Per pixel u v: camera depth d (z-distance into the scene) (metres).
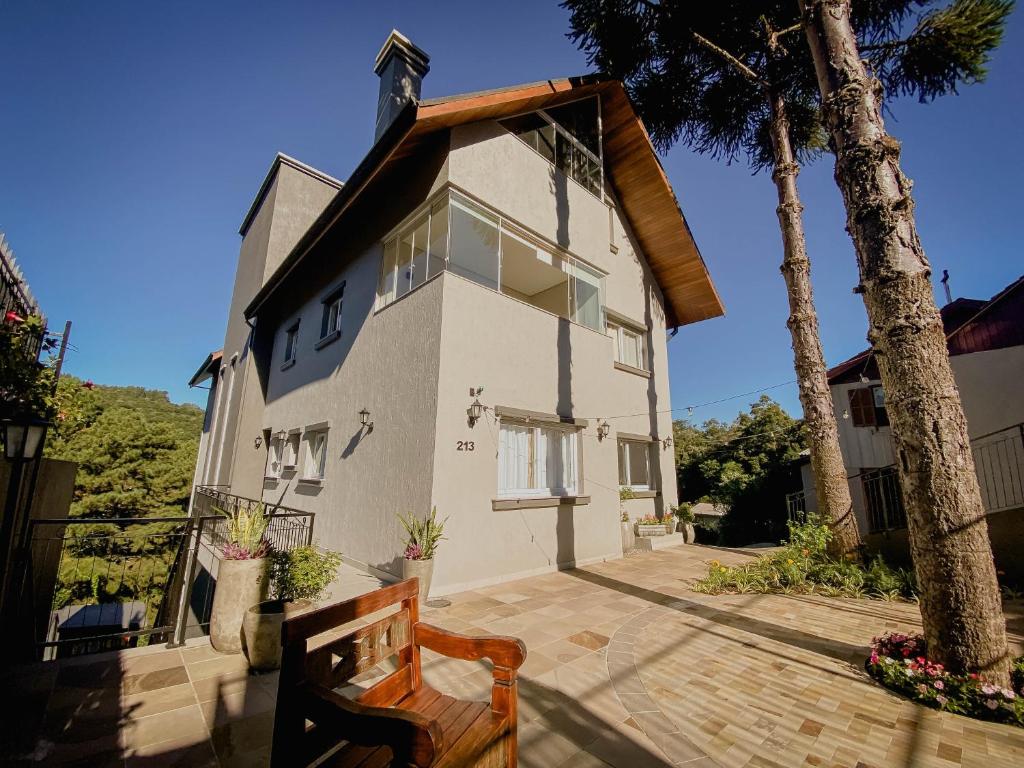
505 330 7.04
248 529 3.94
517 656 1.87
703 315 13.12
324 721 1.38
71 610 9.75
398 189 7.98
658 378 11.54
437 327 6.25
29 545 3.58
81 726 2.49
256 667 3.24
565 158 9.03
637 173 10.70
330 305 10.26
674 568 7.43
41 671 3.14
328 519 8.23
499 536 6.36
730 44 8.81
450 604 5.18
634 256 11.53
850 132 3.92
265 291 11.31
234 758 2.25
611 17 8.39
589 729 2.63
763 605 5.19
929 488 3.28
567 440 7.92
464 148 6.94
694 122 10.38
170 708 2.72
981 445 9.31
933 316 3.47
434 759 1.14
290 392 11.32
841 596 5.52
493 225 7.30
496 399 6.71
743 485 14.35
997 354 9.46
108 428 18.91
